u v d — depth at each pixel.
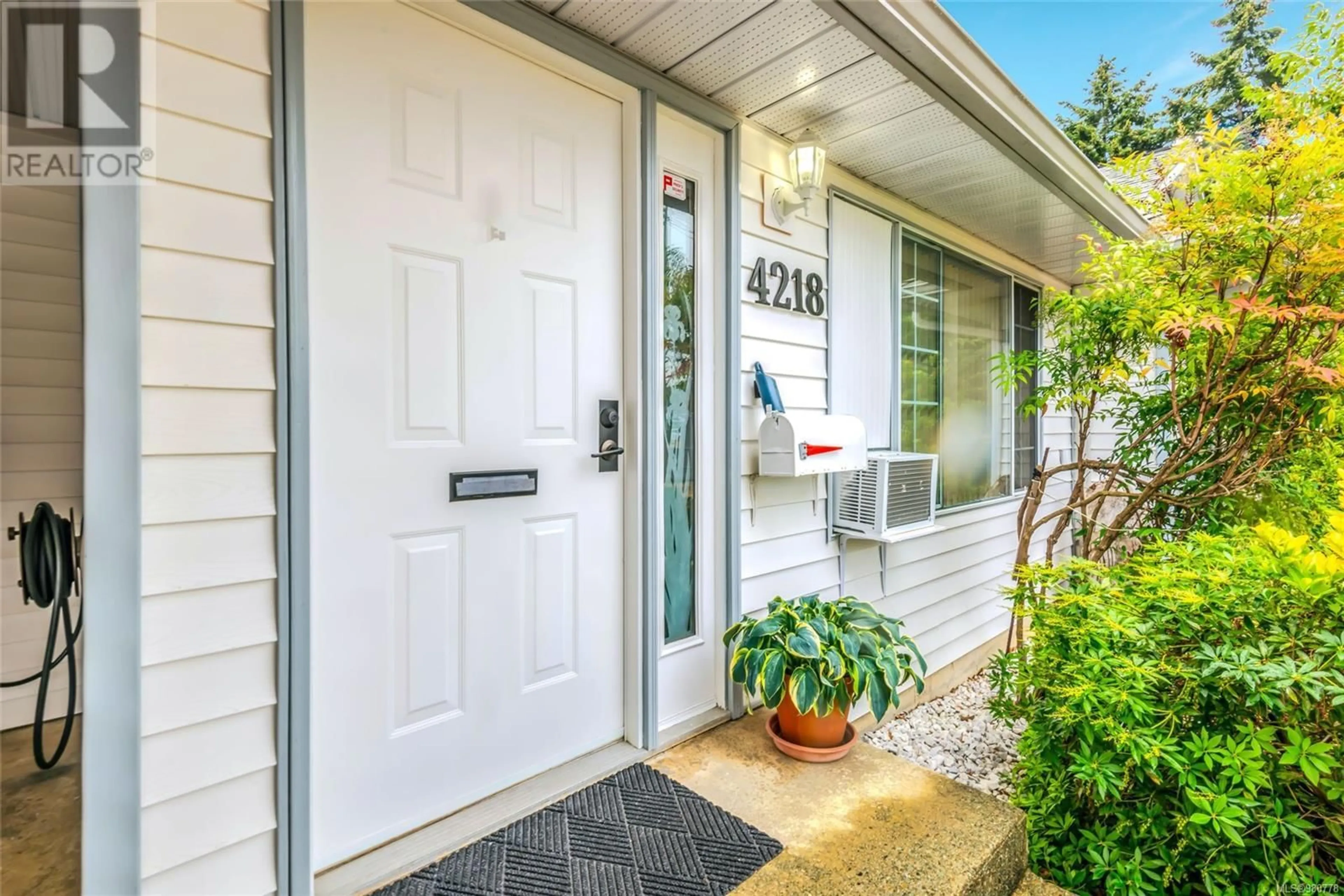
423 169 1.48
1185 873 1.66
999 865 1.51
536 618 1.71
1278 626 1.64
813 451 2.23
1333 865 1.59
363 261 1.39
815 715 1.85
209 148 1.13
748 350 2.28
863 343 2.90
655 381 1.90
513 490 1.65
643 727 1.90
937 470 3.29
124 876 1.04
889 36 1.74
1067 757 1.96
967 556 3.84
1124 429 4.79
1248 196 2.34
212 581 1.14
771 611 2.10
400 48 1.43
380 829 1.42
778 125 2.28
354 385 1.38
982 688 3.70
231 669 1.17
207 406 1.14
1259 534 1.83
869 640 1.93
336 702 1.36
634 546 1.90
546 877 1.34
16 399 1.21
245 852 1.18
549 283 1.72
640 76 1.84
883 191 2.96
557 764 1.76
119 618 1.03
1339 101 2.60
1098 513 3.51
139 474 1.05
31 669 1.42
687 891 1.31
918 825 1.55
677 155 2.03
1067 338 3.27
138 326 1.04
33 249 1.14
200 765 1.13
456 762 1.55
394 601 1.45
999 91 2.14
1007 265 4.08
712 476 2.17
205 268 1.13
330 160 1.34
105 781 1.02
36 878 1.16
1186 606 1.80
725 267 2.16
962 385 3.76
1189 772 1.57
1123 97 17.02
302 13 1.22
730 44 1.77
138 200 1.03
